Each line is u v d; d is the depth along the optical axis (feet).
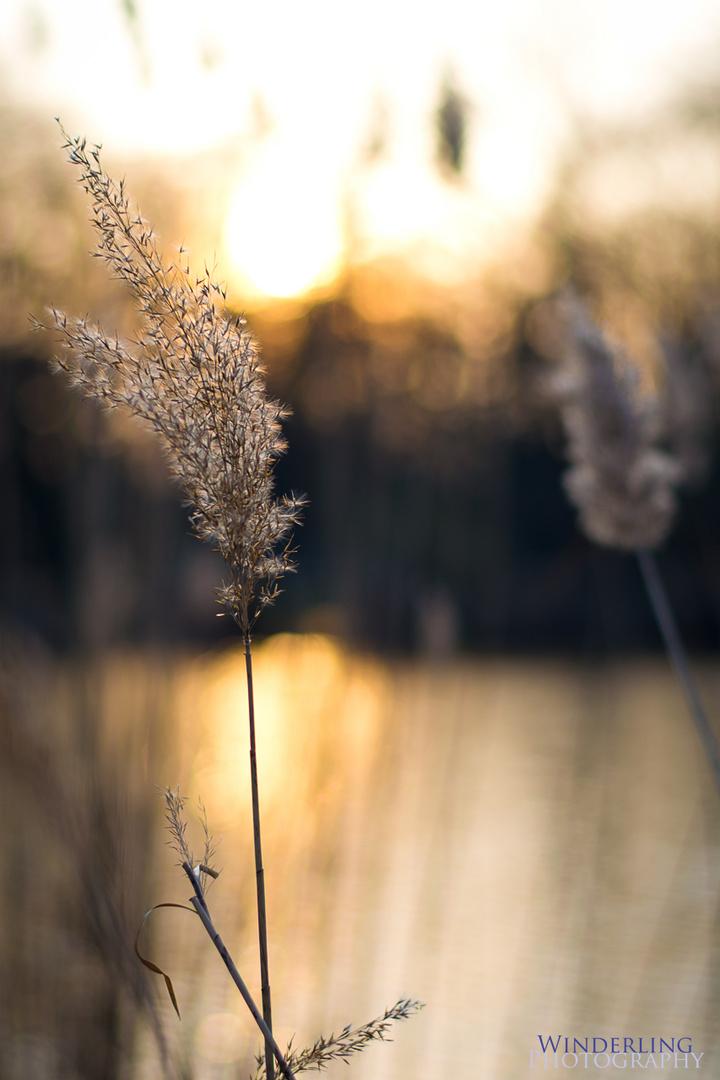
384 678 19.19
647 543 8.85
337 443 18.54
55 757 6.42
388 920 16.48
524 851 22.33
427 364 23.03
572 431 9.02
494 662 28.58
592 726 34.30
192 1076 6.56
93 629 11.66
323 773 13.91
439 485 23.70
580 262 31.14
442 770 30.71
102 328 4.04
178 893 12.67
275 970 12.22
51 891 8.95
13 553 12.73
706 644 44.47
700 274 29.01
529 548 65.00
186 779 14.65
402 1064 11.76
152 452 13.12
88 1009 8.55
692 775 30.58
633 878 20.25
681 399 11.28
